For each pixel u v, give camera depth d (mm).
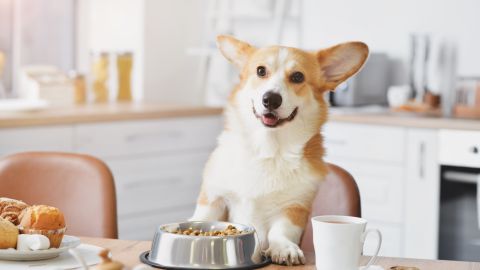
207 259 1160
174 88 4199
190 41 4250
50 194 1778
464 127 2928
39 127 2861
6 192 1774
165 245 1181
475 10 3516
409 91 3449
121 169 3215
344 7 3857
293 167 1421
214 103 4293
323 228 1121
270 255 1276
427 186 3027
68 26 4117
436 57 3514
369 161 3158
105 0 4082
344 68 1537
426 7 3631
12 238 1229
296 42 4016
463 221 2953
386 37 3746
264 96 1421
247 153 1441
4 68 3832
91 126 3070
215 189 1456
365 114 3236
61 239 1271
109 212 1733
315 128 1486
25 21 3896
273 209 1438
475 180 2916
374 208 3154
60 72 3701
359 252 1131
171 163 3469
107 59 3877
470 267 1239
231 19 4219
